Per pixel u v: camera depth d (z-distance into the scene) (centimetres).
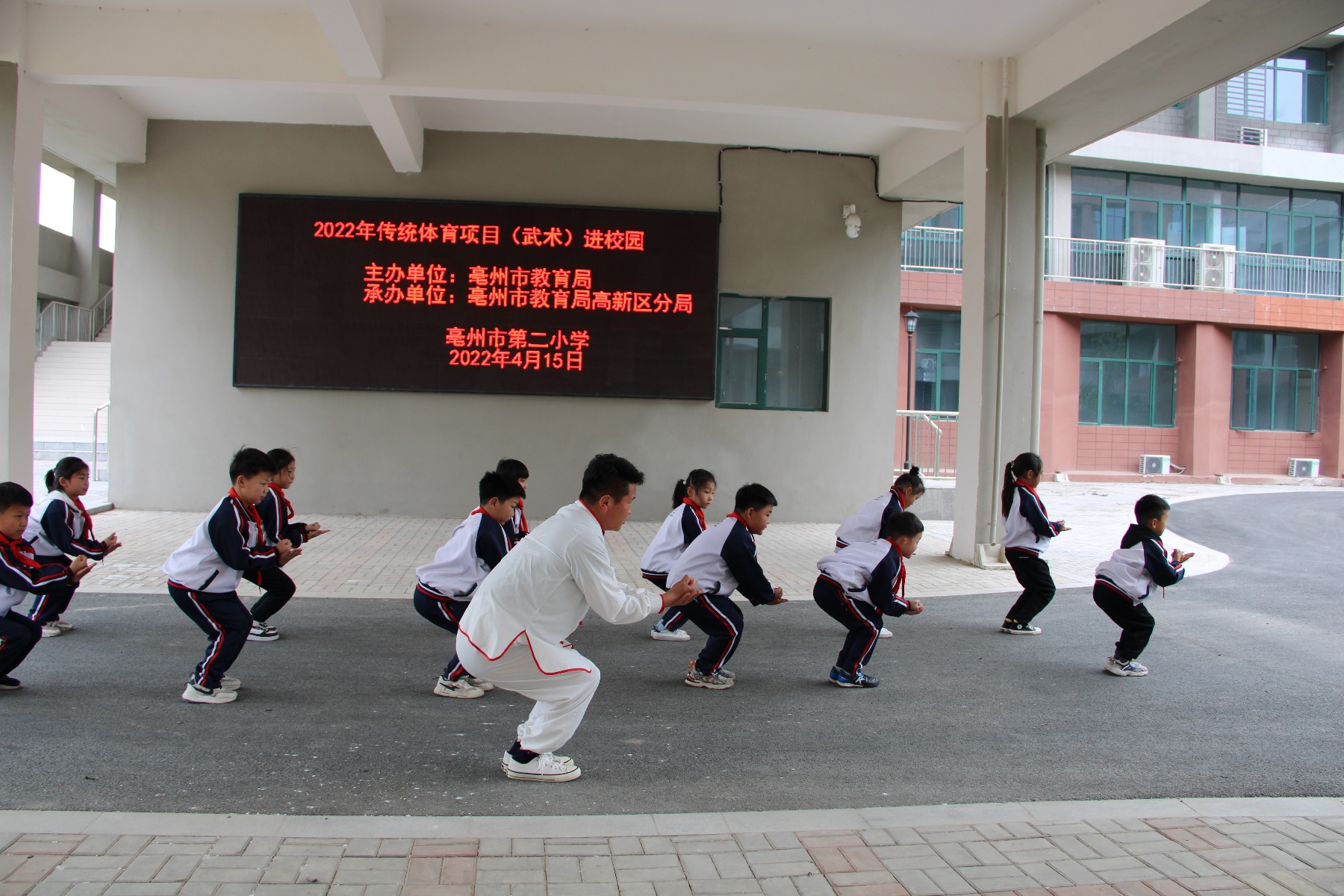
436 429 1027
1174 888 252
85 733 359
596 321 1026
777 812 300
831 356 1092
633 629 578
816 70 799
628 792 317
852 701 436
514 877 248
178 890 234
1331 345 1898
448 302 1011
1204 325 1825
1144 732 398
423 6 736
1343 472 1872
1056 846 278
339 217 1001
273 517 503
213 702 402
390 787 314
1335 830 295
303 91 836
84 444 1338
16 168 729
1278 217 1914
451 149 1027
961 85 825
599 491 310
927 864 263
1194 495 1509
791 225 1080
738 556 434
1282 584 754
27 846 257
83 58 740
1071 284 1755
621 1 722
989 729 397
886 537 459
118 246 1006
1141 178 1850
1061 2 705
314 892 236
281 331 1001
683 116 976
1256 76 1909
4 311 723
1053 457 1783
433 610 425
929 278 1691
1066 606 665
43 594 422
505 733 376
